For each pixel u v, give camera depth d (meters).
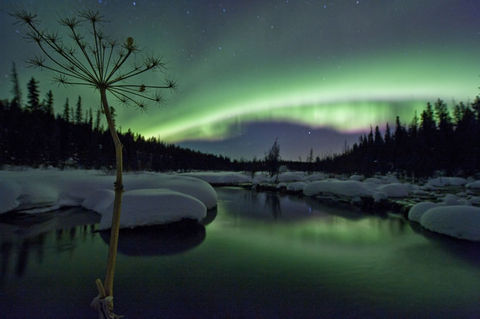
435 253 7.35
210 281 5.43
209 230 10.32
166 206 10.48
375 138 69.12
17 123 35.12
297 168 71.88
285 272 5.96
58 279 5.54
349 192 19.08
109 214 10.07
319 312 4.20
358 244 8.40
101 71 2.17
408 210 13.28
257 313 4.18
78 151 44.16
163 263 6.54
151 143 82.12
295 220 12.59
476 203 13.73
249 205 18.06
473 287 5.18
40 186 15.17
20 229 10.16
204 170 89.00
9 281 5.41
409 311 4.24
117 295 4.78
